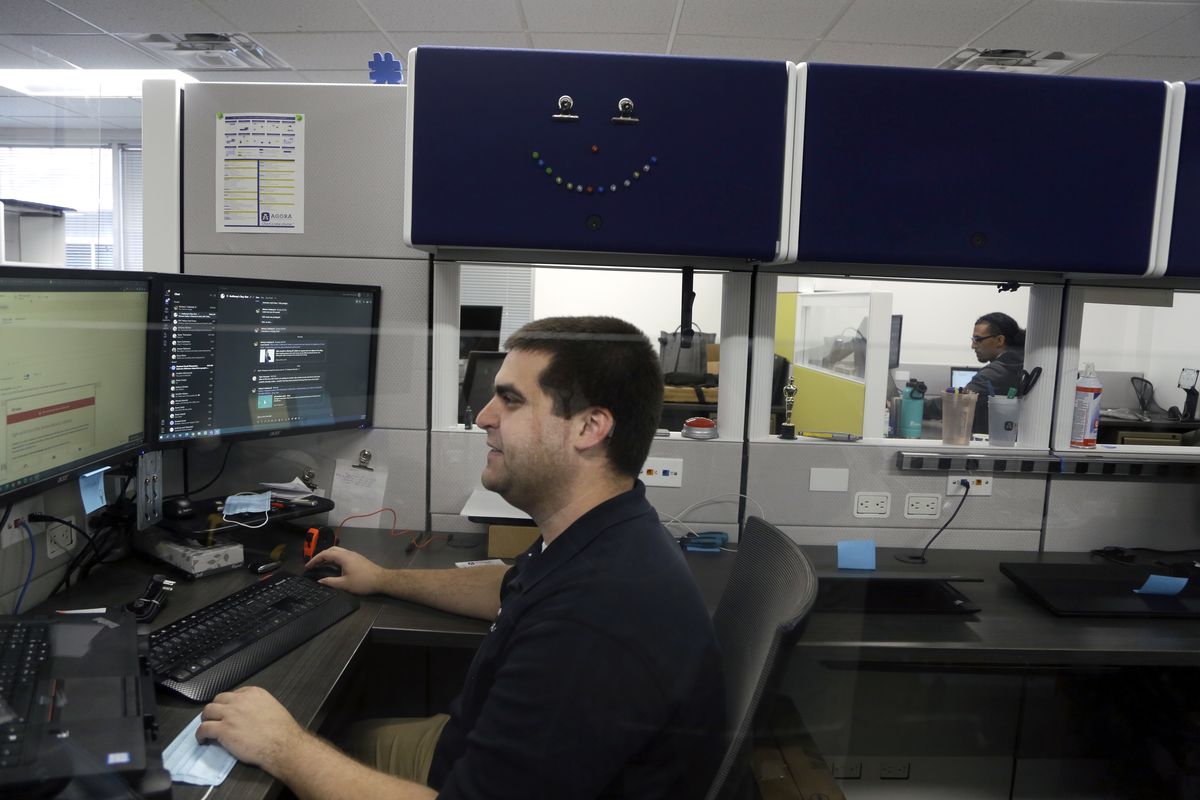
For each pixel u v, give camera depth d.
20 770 0.63
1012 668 1.41
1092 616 1.21
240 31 3.33
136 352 1.11
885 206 1.23
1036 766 1.45
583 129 1.20
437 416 1.43
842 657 1.13
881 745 1.41
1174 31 3.21
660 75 1.19
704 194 1.22
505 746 0.68
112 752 0.67
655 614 0.69
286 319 1.31
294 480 1.45
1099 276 1.38
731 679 0.75
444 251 1.33
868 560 1.42
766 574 0.89
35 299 0.91
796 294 1.46
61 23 3.16
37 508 1.04
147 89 1.44
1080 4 3.04
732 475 1.46
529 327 0.85
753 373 1.44
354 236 1.44
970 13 3.18
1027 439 1.50
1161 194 1.25
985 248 1.24
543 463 0.81
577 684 0.67
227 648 0.92
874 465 1.47
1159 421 1.48
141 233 1.48
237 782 0.72
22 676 0.76
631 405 0.79
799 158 1.22
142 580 1.16
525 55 1.18
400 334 1.43
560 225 1.21
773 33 3.49
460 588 1.12
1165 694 1.40
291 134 1.44
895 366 1.53
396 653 1.19
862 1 3.12
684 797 0.68
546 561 0.78
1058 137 1.23
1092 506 1.49
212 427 1.24
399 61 1.48
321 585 1.15
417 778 0.88
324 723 0.87
